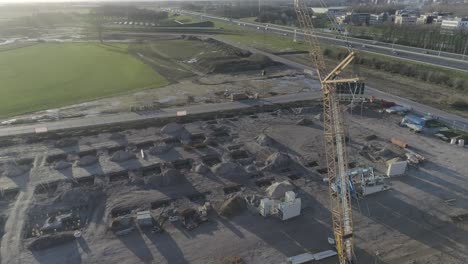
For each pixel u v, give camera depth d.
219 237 42.62
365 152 63.25
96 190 51.16
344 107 81.88
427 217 46.97
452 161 60.94
